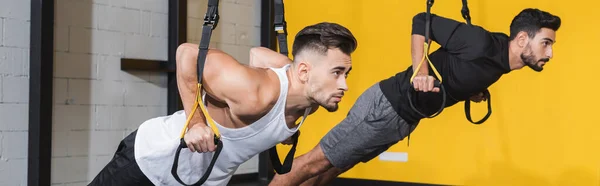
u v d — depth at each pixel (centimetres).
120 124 570
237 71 265
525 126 537
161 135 304
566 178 517
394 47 598
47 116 504
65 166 532
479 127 558
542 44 375
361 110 420
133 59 564
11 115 502
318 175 452
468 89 388
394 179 601
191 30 618
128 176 309
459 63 380
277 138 287
